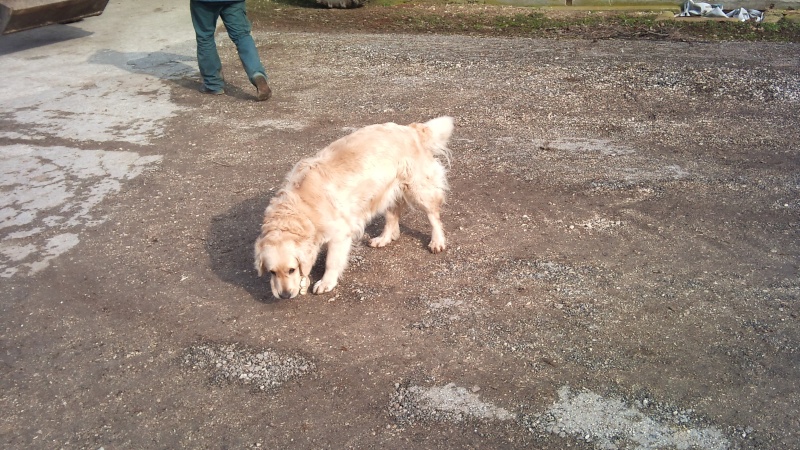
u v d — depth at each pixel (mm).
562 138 7023
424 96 8344
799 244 5020
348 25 12148
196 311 4652
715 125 7113
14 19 10234
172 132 7707
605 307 4430
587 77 8609
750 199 5672
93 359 4262
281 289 4375
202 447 3555
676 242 5129
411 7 13195
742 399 3646
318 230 4586
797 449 3334
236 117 8070
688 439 3414
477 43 10484
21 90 9242
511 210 5695
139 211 6039
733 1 11805
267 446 3527
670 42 10078
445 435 3520
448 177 6312
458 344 4164
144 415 3799
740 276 4691
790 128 6934
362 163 4770
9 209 6160
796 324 4191
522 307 4473
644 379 3814
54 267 5270
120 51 10867
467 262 5020
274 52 10508
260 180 6469
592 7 12547
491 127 7367
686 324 4242
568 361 3979
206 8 8172
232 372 4070
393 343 4215
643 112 7531
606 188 5961
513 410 3646
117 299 4836
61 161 7082
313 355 4160
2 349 4391
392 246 5328
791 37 10180
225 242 5465
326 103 8328
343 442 3518
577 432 3486
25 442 3664
